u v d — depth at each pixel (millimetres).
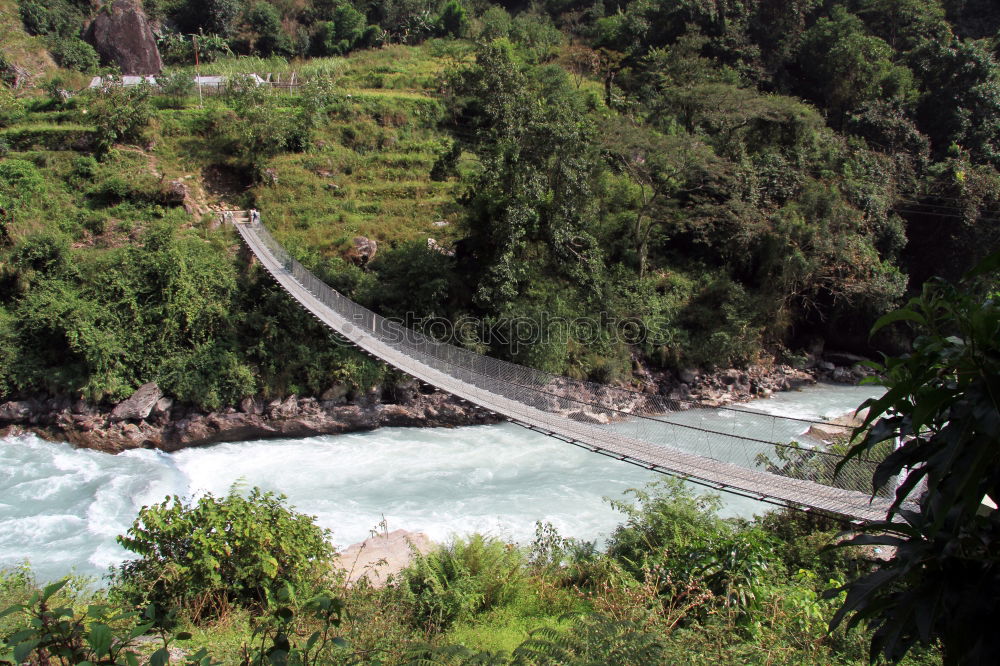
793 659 5074
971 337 2146
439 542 11109
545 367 21609
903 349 26875
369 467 16719
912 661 5168
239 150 30172
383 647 5145
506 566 8531
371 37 56750
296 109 33781
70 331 19328
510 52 33031
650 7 44125
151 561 6941
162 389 19750
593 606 7266
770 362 26234
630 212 27859
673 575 7289
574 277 23938
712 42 40281
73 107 31328
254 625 5488
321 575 7277
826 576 7742
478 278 23484
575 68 42188
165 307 20688
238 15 55250
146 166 27859
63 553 11523
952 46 34906
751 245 26812
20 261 21156
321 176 29906
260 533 7027
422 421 20578
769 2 40938
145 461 17469
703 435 10562
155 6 53250
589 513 13203
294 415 20000
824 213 26625
